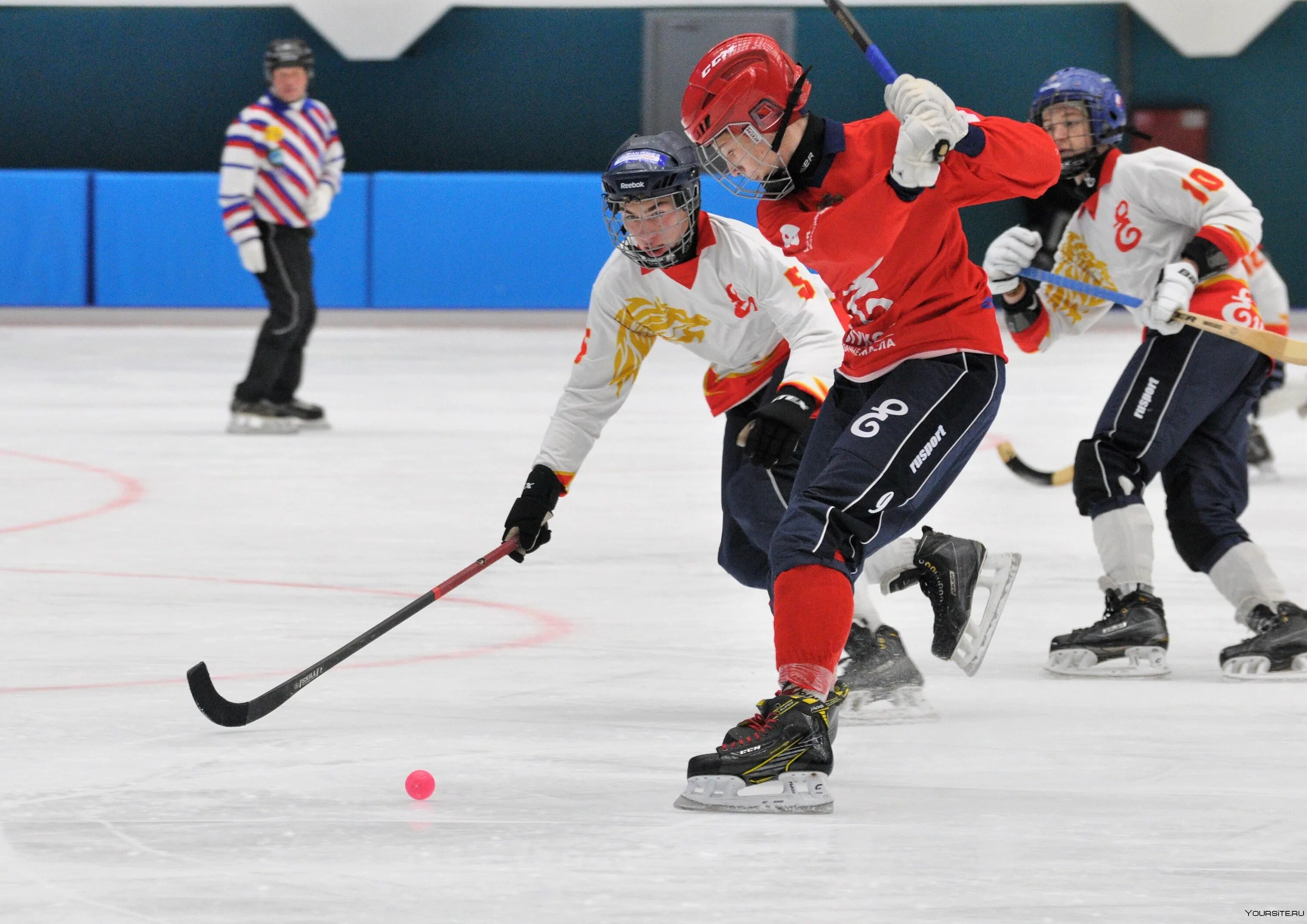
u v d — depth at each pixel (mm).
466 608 16500
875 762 11094
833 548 10352
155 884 8484
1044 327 15227
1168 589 17797
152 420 33219
